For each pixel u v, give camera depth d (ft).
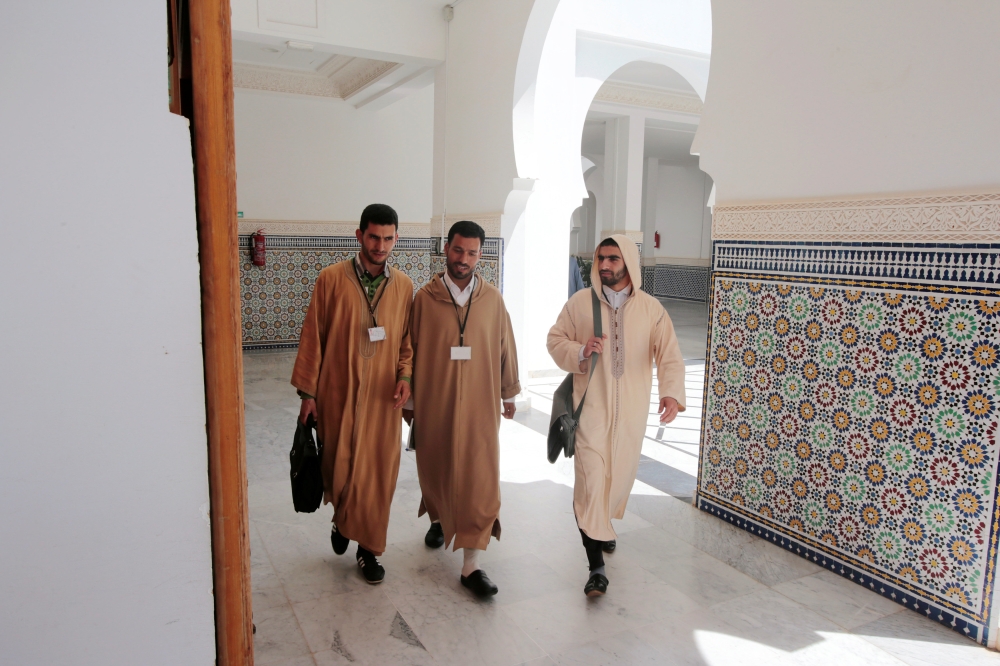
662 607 6.89
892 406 6.98
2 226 2.00
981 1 6.02
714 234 9.02
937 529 6.64
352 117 22.95
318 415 7.15
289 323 22.86
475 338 7.12
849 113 7.24
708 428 9.31
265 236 22.22
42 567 2.15
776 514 8.38
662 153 40.19
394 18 15.31
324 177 22.79
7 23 1.94
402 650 6.07
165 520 2.29
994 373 6.10
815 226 7.64
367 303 7.02
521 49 12.93
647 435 13.33
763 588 7.32
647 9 16.69
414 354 7.40
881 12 6.86
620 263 7.11
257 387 17.03
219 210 2.32
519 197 14.01
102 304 2.13
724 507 9.14
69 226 2.06
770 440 8.39
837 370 7.50
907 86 6.66
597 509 7.02
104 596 2.24
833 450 7.61
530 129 13.62
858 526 7.39
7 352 2.04
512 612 6.75
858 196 7.21
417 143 23.98
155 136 2.13
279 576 7.46
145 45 2.09
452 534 7.37
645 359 7.28
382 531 7.20
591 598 7.04
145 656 2.33
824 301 7.61
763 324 8.38
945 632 6.51
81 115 2.04
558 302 18.01
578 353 7.14
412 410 7.82
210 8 2.26
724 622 6.63
